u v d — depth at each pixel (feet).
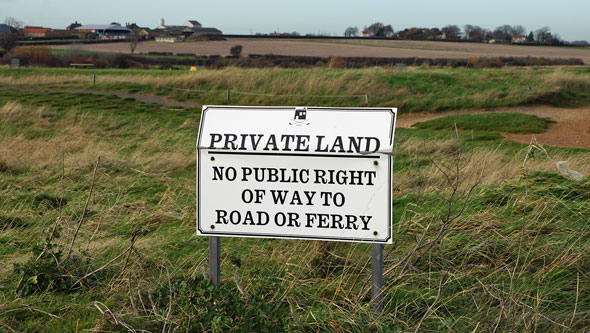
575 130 59.62
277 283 12.62
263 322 10.79
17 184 26.73
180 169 31.42
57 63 176.35
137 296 13.04
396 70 94.27
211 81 82.89
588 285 13.47
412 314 12.56
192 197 24.12
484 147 43.21
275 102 76.23
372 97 76.33
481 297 12.83
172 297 12.33
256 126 11.77
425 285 13.87
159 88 82.94
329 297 13.12
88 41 352.69
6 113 53.26
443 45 337.72
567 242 15.56
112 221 19.90
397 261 14.37
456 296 12.98
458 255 15.16
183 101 77.46
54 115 56.08
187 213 21.17
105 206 22.03
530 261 14.05
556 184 20.70
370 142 11.27
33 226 19.51
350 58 200.44
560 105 76.54
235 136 11.77
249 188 11.84
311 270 14.48
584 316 12.00
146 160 32.45
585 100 79.66
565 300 13.04
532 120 63.10
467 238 15.66
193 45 331.57
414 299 12.96
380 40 374.63
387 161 11.24
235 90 80.74
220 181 11.93
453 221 16.90
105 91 81.82
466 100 75.46
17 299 13.03
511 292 11.82
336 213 11.59
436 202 20.18
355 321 11.44
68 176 28.17
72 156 32.76
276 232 11.87
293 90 78.89
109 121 53.78
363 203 11.46
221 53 276.00
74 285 13.88
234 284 13.64
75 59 179.93
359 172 11.39
